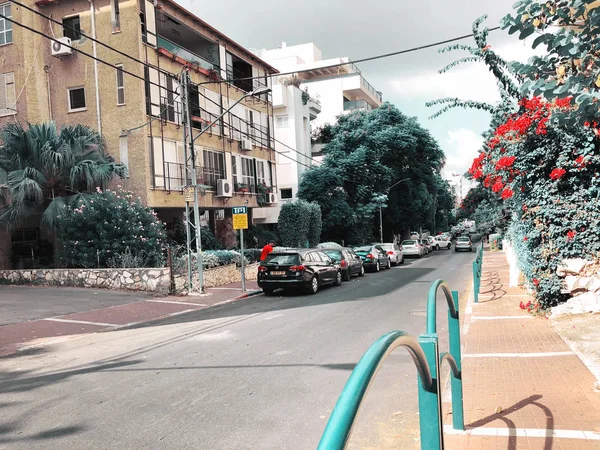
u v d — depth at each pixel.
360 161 38.44
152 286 17.23
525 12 3.50
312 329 10.23
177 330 10.96
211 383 6.56
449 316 4.35
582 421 4.47
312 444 4.56
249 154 30.20
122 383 6.71
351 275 23.11
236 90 29.25
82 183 20.69
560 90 3.49
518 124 9.23
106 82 21.88
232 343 9.14
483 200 27.89
